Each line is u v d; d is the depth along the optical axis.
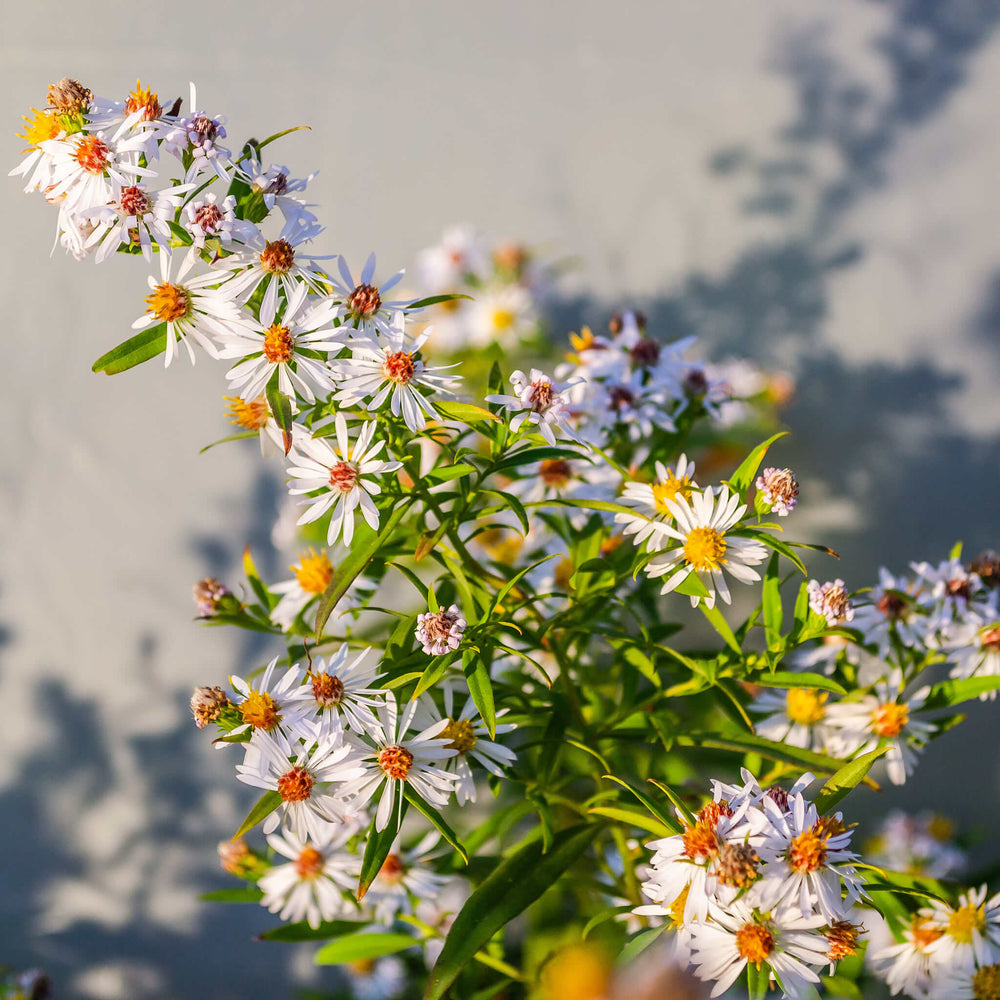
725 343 0.43
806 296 0.43
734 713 0.35
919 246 0.42
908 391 0.43
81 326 0.44
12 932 0.48
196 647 0.45
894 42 0.42
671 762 0.38
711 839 0.30
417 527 0.33
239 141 0.42
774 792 0.31
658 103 0.42
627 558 0.35
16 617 0.46
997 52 0.42
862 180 0.42
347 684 0.31
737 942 0.30
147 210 0.30
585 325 0.43
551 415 0.32
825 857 0.30
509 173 0.42
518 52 0.42
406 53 0.42
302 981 0.47
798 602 0.33
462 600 0.35
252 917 0.47
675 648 0.44
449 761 0.32
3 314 0.44
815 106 0.42
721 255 0.43
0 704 0.46
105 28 0.42
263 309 0.30
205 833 0.47
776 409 0.43
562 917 0.38
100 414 0.44
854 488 0.43
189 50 0.42
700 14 0.42
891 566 0.43
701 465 0.42
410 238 0.43
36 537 0.45
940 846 0.41
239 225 0.30
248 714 0.31
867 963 0.36
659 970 0.33
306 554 0.40
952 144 0.42
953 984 0.33
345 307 0.31
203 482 0.44
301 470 0.31
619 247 0.43
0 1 0.42
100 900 0.48
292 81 0.42
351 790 0.31
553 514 0.36
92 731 0.46
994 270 0.42
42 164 0.30
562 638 0.35
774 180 0.42
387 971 0.42
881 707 0.35
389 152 0.42
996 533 0.43
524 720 0.35
